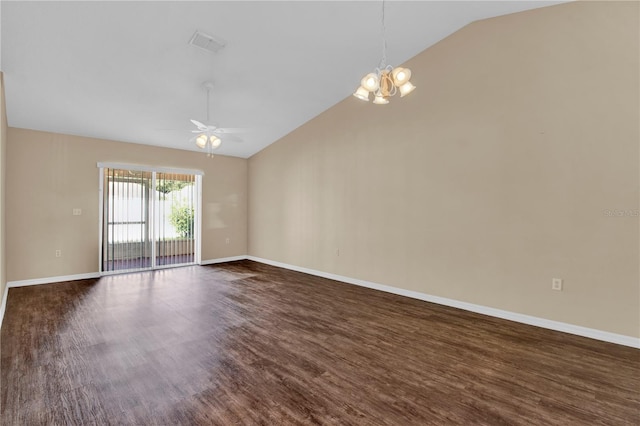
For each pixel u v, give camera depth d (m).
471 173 3.94
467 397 2.17
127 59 3.66
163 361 2.64
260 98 5.01
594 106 3.14
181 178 6.73
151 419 1.92
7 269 4.73
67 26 3.06
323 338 3.12
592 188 3.16
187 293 4.67
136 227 6.13
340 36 3.76
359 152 5.17
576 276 3.25
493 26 3.75
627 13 2.98
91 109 4.62
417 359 2.71
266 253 7.10
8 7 2.75
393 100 4.71
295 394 2.19
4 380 2.32
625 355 2.79
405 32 3.88
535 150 3.48
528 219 3.53
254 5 3.12
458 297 4.07
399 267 4.66
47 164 5.10
